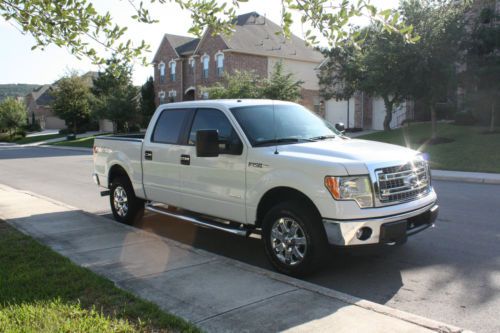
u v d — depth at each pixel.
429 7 18.45
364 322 3.86
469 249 6.43
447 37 18.34
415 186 5.34
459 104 24.80
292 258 5.30
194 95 43.06
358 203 4.85
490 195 11.07
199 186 6.38
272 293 4.53
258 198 5.57
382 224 4.88
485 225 7.80
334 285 5.18
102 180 8.66
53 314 3.97
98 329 3.70
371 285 5.17
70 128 56.00
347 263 5.90
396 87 19.42
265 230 5.50
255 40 38.44
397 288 5.07
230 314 4.07
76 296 4.47
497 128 21.39
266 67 38.09
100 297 4.43
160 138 7.15
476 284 5.14
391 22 4.02
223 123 6.15
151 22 5.32
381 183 4.97
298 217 5.12
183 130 6.73
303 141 5.91
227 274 5.10
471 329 4.09
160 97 46.44
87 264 5.55
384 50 18.83
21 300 4.32
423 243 6.74
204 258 5.68
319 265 5.21
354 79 27.47
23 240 6.57
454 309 4.52
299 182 5.09
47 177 16.52
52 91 49.44
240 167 5.76
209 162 6.18
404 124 27.97
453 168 16.00
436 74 18.73
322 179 4.92
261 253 6.51
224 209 6.07
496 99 20.33
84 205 10.70
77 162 22.52
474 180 13.87
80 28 5.25
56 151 33.34
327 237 4.93
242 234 5.80
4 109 58.50
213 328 3.81
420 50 18.42
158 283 4.87
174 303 4.34
